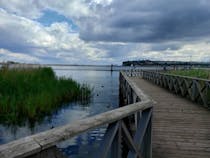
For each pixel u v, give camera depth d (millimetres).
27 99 8625
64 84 13148
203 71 14875
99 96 15945
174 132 4480
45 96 9578
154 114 6105
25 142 1057
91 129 1494
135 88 5008
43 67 15273
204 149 3598
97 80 33844
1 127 7074
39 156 1098
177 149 3594
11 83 9891
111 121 1758
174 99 8820
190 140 4016
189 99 8812
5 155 913
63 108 10812
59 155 1226
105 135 1894
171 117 5754
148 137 2746
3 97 8516
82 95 13180
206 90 7195
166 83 12992
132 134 4680
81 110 10469
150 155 2734
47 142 1109
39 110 8656
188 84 9031
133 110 2158
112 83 28734
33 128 7125
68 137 1266
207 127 4840
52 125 7559
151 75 19203
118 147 1969
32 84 10633
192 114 6129
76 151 5328
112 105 12227
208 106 7035
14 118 7730
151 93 10758
